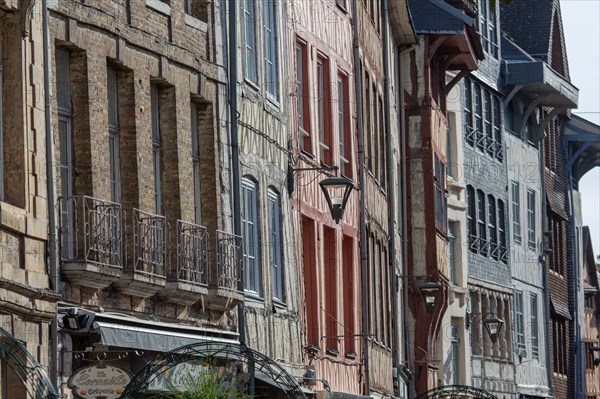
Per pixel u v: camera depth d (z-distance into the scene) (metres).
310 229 52.75
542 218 105.25
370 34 66.06
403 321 74.50
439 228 77.69
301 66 53.16
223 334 42.28
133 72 38.03
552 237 110.25
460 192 87.62
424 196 76.25
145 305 37.97
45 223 33.53
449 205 85.50
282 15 50.12
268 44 48.56
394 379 69.06
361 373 59.38
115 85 37.97
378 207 66.75
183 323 40.03
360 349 59.53
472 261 89.50
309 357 51.03
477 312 89.88
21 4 32.94
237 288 42.81
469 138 90.44
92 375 32.81
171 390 34.34
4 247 31.83
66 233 34.53
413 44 76.62
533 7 106.50
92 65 35.81
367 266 62.50
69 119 35.53
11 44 33.00
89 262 34.28
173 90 40.47
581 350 120.12
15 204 32.72
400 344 72.81
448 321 83.44
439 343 81.56
